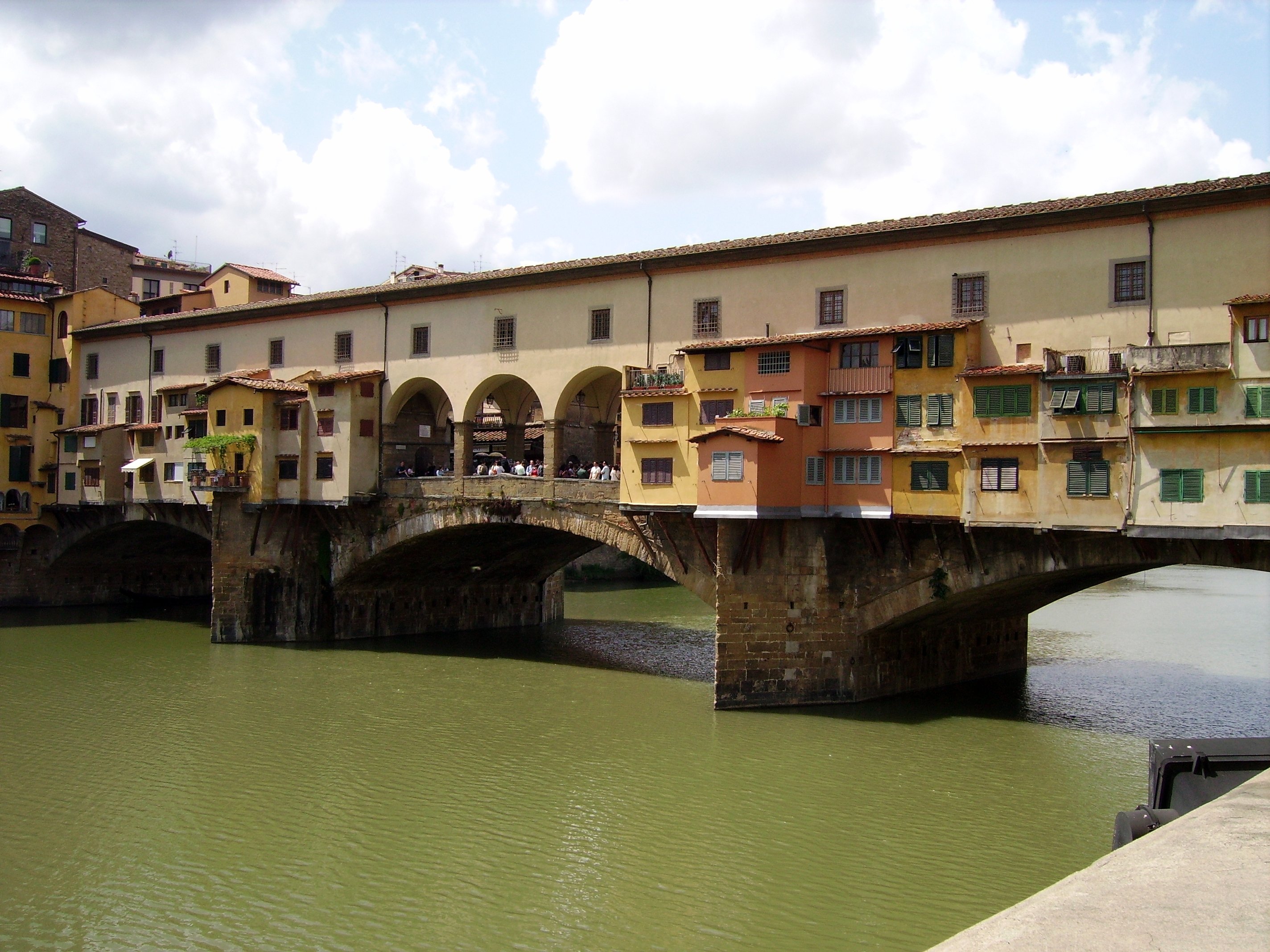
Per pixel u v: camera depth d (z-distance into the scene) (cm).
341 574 5041
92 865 2398
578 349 4278
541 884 2294
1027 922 694
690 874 2341
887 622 3566
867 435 3500
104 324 6175
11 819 2673
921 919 2119
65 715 3691
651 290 4094
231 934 2070
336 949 2011
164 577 6881
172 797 2839
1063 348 3247
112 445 5966
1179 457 2939
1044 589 3850
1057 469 3131
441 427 5222
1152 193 3120
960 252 3447
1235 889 750
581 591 7406
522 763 3133
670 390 3822
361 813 2714
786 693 3631
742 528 3603
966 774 2988
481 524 4503
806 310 3731
